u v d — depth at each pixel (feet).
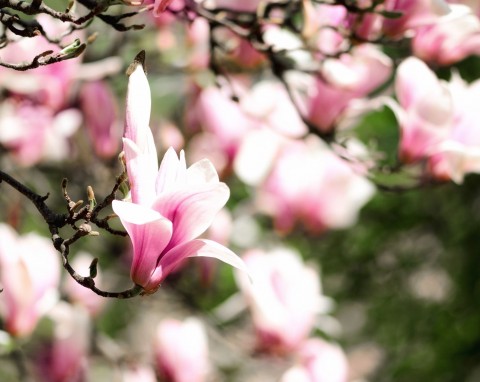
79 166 6.05
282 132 5.46
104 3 3.86
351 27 4.58
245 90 5.83
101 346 5.82
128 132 3.67
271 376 6.82
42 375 5.59
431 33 4.73
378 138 7.07
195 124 5.97
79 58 5.21
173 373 5.21
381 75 4.94
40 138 5.56
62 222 3.75
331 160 6.07
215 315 6.63
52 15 3.86
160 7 3.89
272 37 4.94
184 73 5.69
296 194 6.10
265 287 5.61
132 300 7.07
